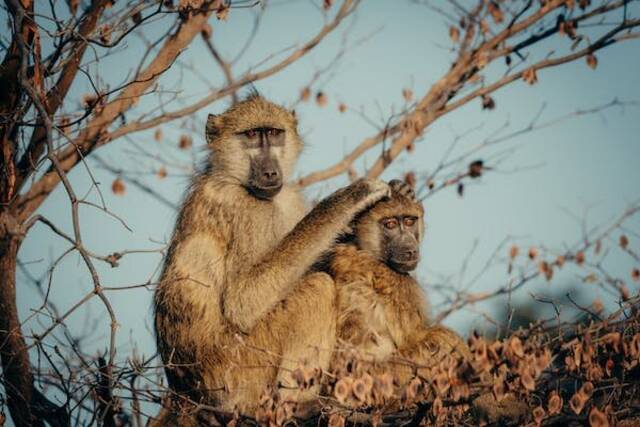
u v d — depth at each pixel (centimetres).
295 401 1085
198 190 1324
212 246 1284
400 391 1141
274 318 1251
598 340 1032
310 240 1266
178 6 1311
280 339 1248
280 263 1257
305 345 1242
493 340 1080
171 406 1146
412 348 1277
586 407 1117
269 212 1334
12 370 1184
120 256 991
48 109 1262
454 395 976
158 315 1288
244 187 1341
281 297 1253
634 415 1127
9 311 1188
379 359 1138
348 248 1372
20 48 1070
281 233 1363
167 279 1246
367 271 1328
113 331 1005
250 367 1180
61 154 1347
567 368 1034
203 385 1252
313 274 1284
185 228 1299
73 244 975
